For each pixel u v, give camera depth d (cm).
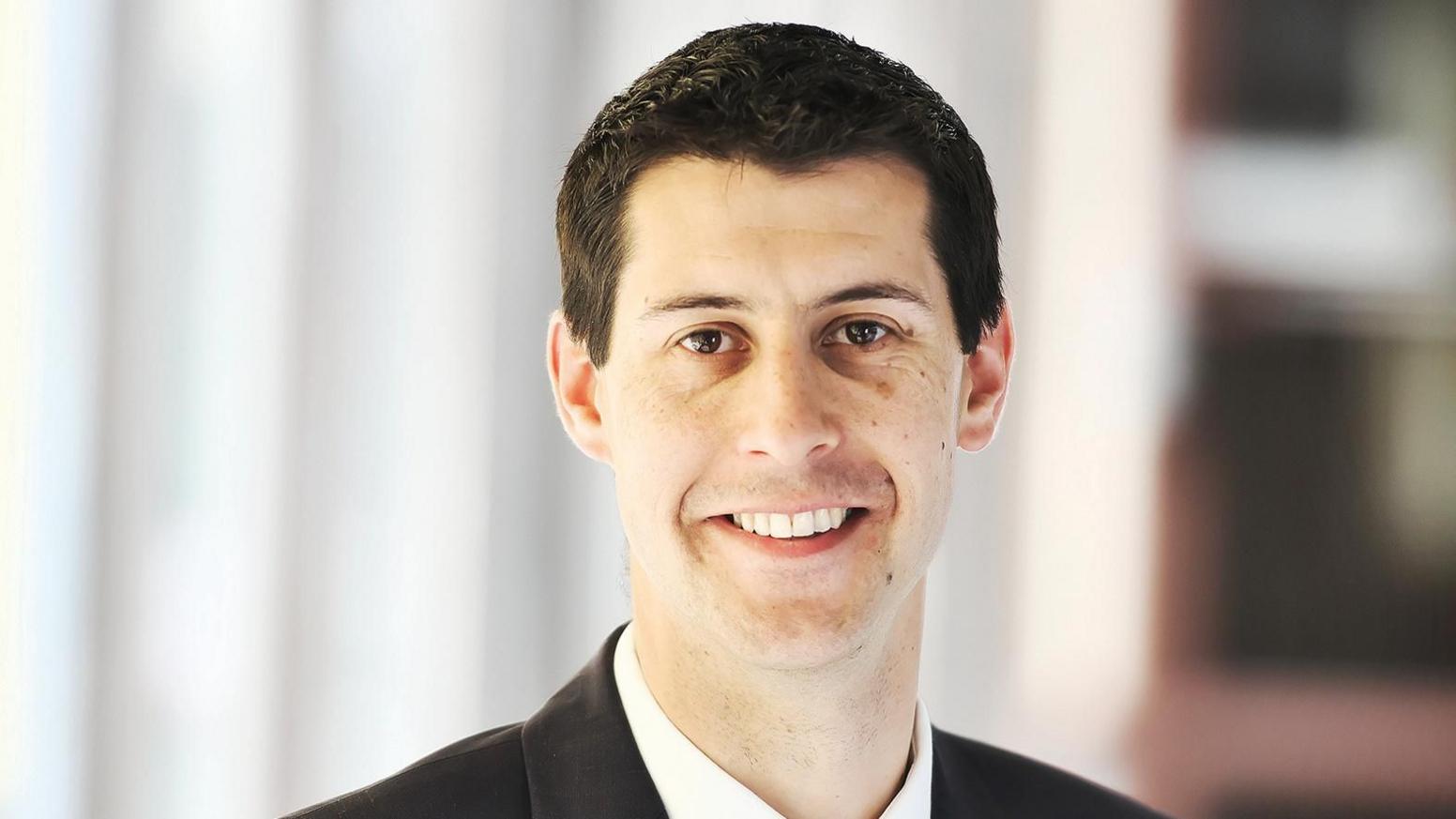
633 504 174
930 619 396
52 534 386
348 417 391
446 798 180
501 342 393
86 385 387
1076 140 398
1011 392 397
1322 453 396
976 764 222
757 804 175
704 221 167
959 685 395
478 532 391
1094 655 396
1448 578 394
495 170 394
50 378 386
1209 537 396
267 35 391
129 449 388
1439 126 396
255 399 390
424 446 392
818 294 166
